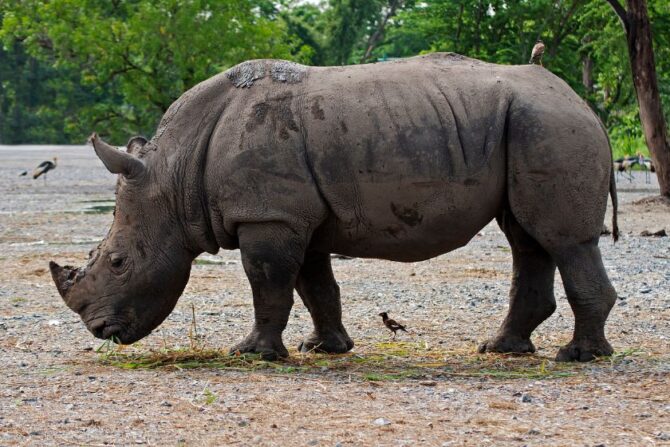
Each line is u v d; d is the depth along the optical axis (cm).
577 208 1187
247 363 1213
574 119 1195
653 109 3597
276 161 1189
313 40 9125
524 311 1294
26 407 1030
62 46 4819
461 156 1183
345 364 1230
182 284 1267
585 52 5841
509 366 1212
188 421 971
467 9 5788
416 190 1185
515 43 5788
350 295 1839
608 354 1222
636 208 3531
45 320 1593
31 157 8606
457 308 1697
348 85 1211
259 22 4984
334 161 1187
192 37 4703
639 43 3566
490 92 1202
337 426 950
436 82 1212
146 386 1115
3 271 2159
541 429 934
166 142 1247
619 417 972
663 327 1488
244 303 1759
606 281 1210
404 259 1239
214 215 1220
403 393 1073
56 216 3372
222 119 1225
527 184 1184
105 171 6444
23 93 13075
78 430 945
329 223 1214
